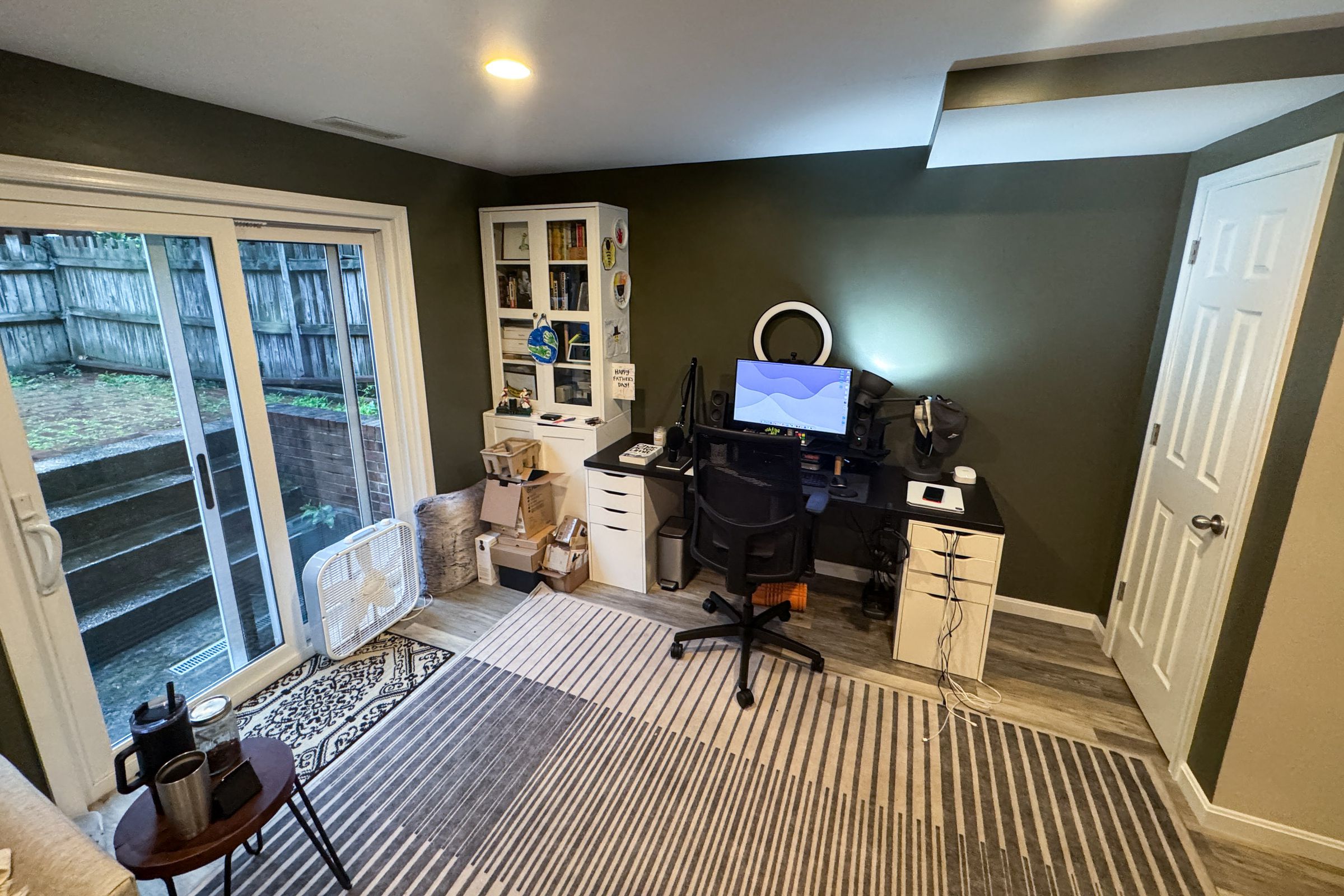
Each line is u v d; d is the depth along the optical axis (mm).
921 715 2357
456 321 3248
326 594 2514
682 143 2660
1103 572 2859
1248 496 1795
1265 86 1525
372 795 1982
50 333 1812
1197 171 2301
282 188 2307
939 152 2361
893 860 1775
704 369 3400
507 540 3260
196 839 1315
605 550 3260
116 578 2055
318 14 1334
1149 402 2539
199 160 2037
